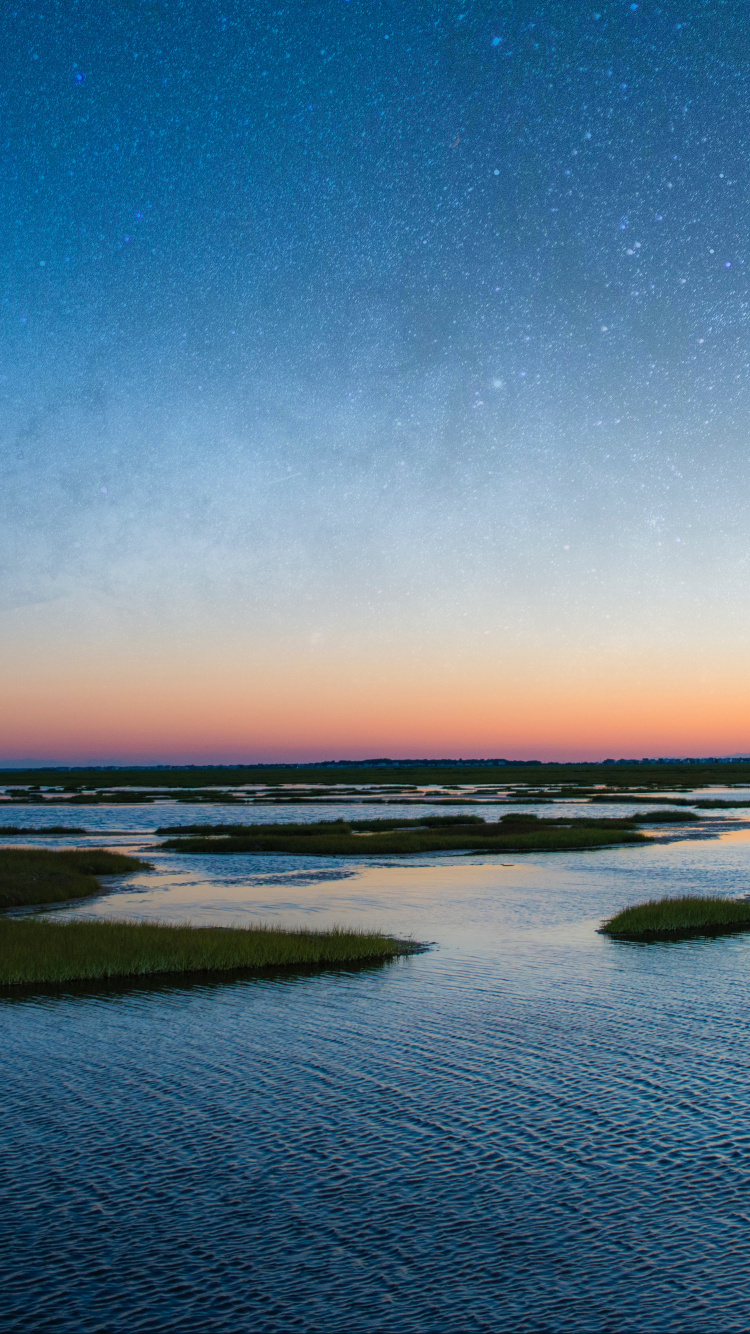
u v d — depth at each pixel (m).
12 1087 13.42
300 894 34.47
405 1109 12.51
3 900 32.28
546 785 158.12
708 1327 7.84
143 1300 8.18
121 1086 13.46
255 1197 10.02
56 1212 9.66
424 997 18.61
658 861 45.84
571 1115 12.28
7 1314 7.96
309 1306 8.12
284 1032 16.19
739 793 125.62
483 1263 8.76
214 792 136.00
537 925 27.28
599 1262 8.78
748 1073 13.91
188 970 21.12
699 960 22.14
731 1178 10.43
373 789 147.88
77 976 20.34
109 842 57.06
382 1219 9.55
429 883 37.56
